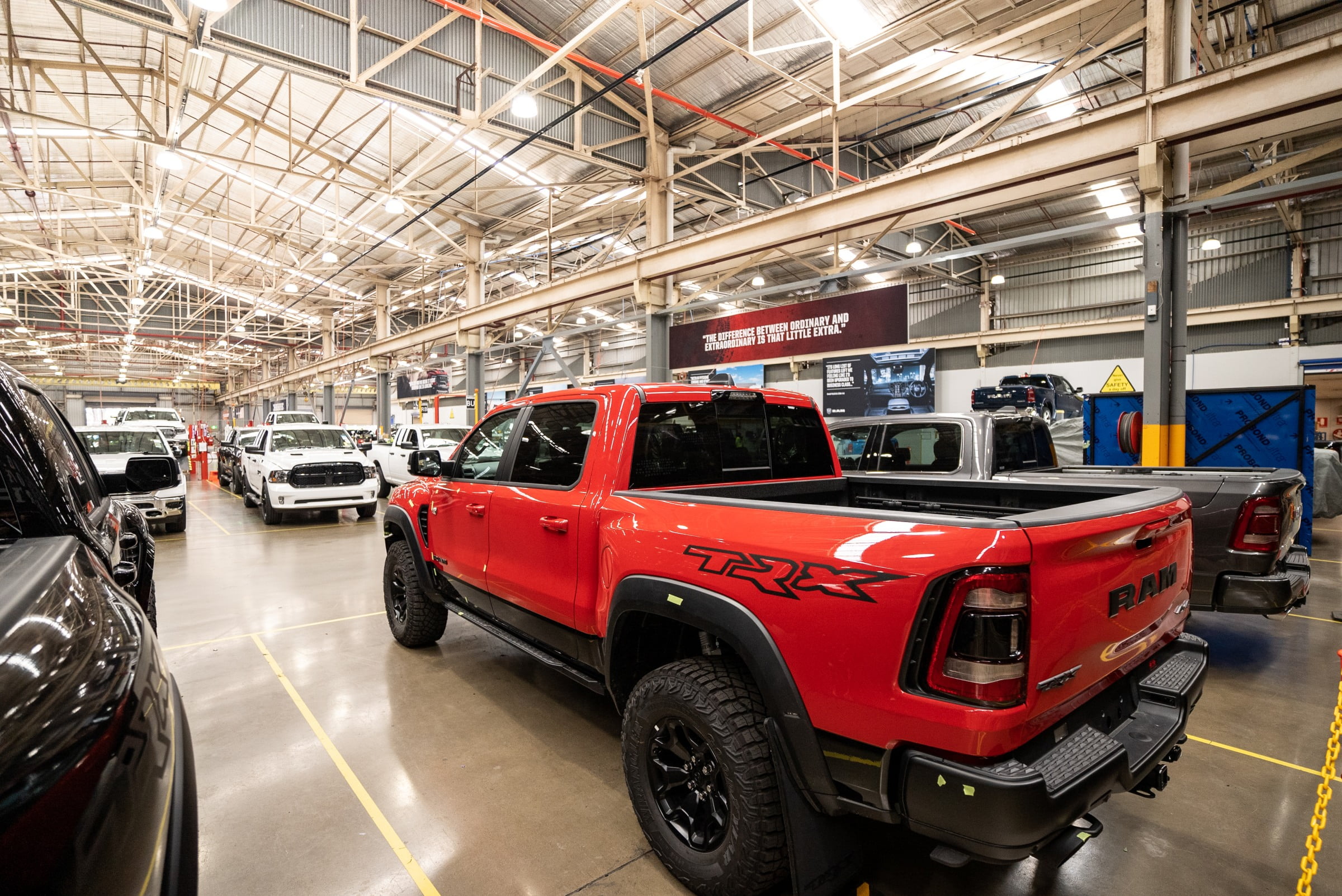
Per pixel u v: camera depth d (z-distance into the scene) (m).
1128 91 12.46
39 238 24.25
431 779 2.66
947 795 1.37
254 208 17.64
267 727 3.13
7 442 1.40
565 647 2.62
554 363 35.09
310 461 10.10
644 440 2.47
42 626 0.85
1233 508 3.62
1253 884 2.03
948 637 1.37
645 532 2.11
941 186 8.08
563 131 12.16
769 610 1.68
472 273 18.34
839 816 1.75
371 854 2.18
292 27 9.06
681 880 1.96
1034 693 1.37
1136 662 1.86
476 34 10.78
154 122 14.56
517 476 3.00
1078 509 1.64
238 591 5.88
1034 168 7.24
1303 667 3.97
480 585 3.19
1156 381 6.42
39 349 37.56
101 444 9.48
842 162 15.31
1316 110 5.73
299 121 14.05
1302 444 6.49
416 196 13.56
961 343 20.77
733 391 2.82
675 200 15.08
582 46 11.69
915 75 9.62
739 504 1.90
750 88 12.09
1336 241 15.83
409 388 25.98
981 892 1.98
